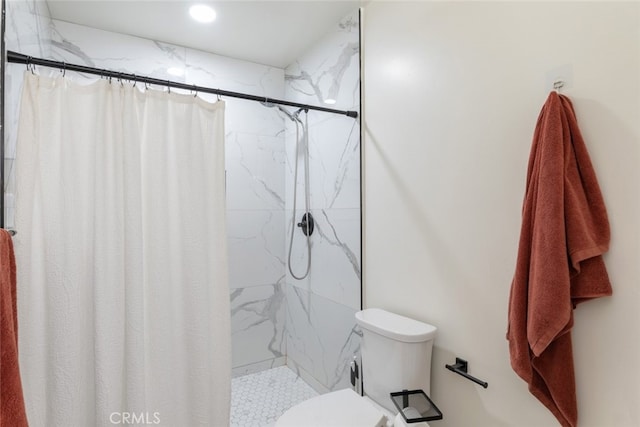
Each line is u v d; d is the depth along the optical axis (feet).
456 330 4.27
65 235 3.90
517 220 3.62
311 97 7.28
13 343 2.67
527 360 3.16
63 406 3.82
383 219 5.50
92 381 4.07
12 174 3.80
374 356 4.71
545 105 3.19
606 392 2.92
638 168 2.76
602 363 2.95
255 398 6.98
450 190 4.38
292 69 7.95
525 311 3.23
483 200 3.97
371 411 4.26
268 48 7.39
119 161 4.17
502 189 3.76
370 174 5.80
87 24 6.39
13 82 3.87
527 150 3.52
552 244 2.95
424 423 4.01
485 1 3.95
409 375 4.29
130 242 4.19
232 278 7.59
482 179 3.99
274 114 8.11
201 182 4.70
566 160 3.03
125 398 4.15
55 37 6.15
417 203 4.87
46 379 3.81
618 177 2.87
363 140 5.95
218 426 4.71
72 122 4.01
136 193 4.23
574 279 3.01
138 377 4.18
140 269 4.25
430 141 4.67
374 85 5.70
